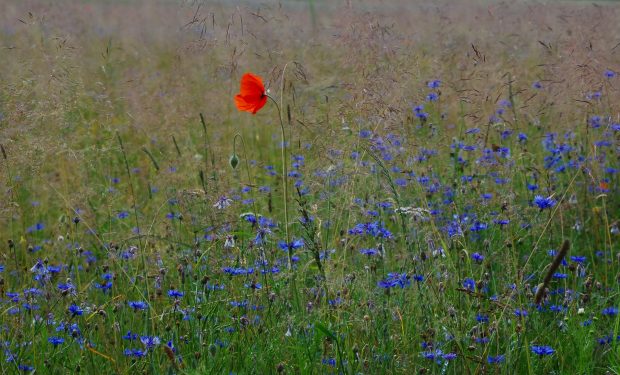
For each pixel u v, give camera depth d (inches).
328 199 125.4
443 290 119.9
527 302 120.3
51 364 114.7
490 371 113.7
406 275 120.6
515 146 151.3
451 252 128.3
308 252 125.4
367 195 128.4
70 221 134.0
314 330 116.3
